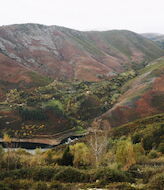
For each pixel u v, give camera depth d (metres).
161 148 46.53
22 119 125.75
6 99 158.62
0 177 24.72
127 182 21.64
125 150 31.98
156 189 18.75
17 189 20.88
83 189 19.92
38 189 20.34
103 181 21.84
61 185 20.92
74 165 36.06
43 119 128.50
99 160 36.06
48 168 26.45
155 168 26.33
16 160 33.53
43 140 112.62
